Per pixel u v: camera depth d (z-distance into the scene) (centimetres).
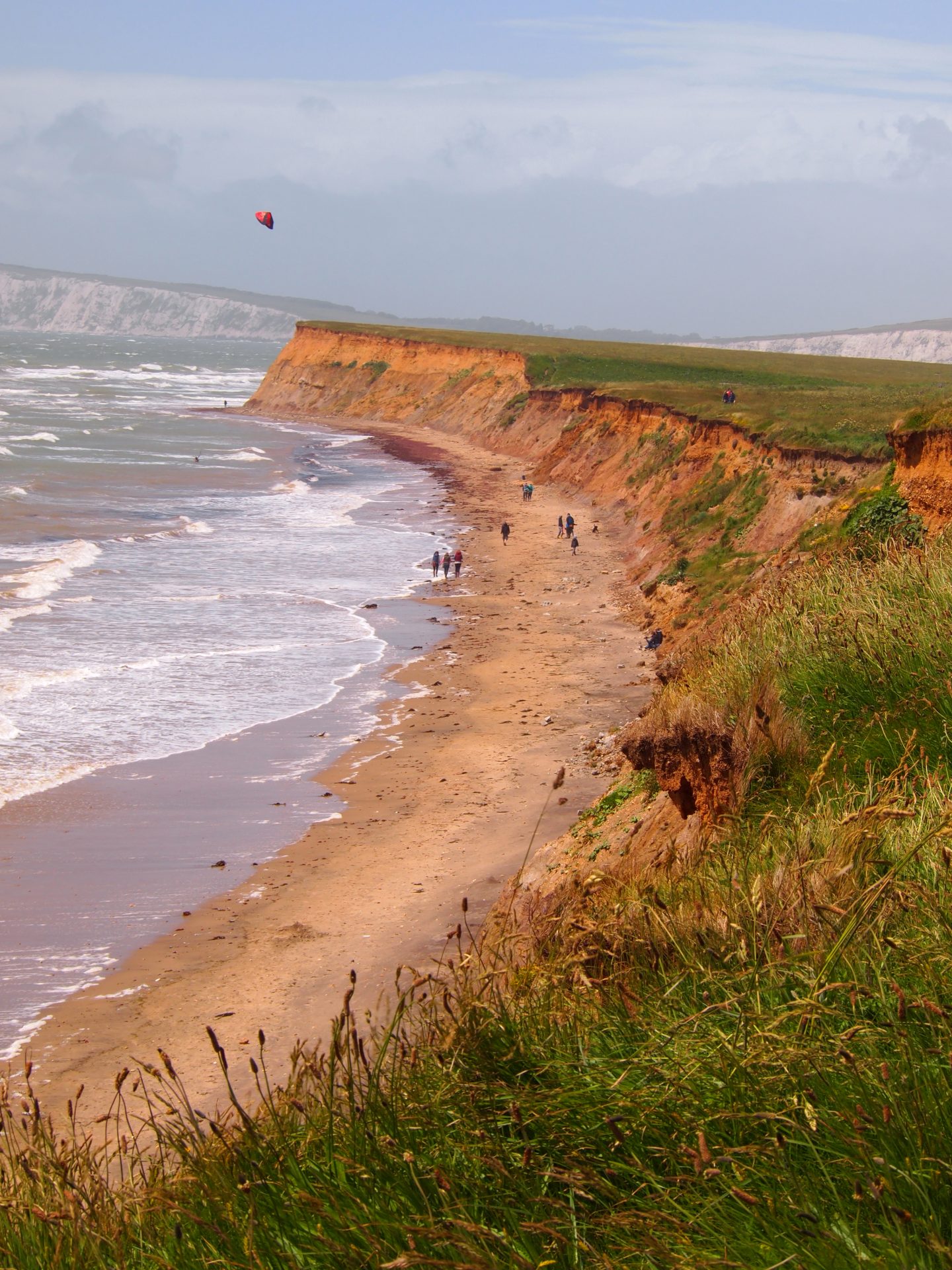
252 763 2470
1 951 1641
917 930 414
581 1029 421
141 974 1561
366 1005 1410
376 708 2889
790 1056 342
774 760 787
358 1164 354
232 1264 326
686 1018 387
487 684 3100
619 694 2953
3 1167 442
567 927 542
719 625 1405
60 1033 1409
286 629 3741
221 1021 1418
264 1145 390
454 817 2108
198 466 8788
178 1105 1153
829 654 914
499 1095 376
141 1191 402
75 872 1912
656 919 485
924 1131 308
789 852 536
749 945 444
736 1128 340
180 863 1948
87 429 11162
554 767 2353
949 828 426
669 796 911
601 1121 354
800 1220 294
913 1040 347
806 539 2881
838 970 403
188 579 4522
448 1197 333
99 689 2972
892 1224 287
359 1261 320
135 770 2409
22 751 2494
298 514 6525
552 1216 328
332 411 13900
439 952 1541
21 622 3650
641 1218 309
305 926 1686
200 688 3027
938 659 843
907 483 2491
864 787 709
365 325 16250
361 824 2108
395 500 7200
